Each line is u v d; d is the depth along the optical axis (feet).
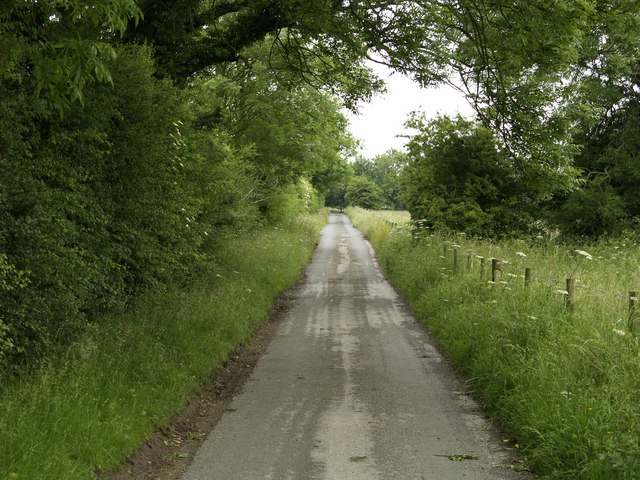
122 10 18.03
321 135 97.25
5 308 20.84
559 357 23.09
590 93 78.59
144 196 32.94
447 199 79.46
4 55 18.86
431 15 46.93
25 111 23.20
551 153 58.49
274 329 43.37
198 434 22.06
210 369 29.48
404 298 58.29
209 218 48.52
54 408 18.40
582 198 82.48
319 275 77.92
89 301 28.17
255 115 87.35
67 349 23.43
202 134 45.09
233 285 46.96
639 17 44.57
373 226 150.82
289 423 22.99
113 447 18.25
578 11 37.32
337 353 35.60
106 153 30.19
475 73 50.14
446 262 55.77
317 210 284.20
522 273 42.11
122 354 25.46
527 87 52.44
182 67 46.93
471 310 36.37
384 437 21.34
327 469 18.42
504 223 79.46
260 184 103.24
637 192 84.28
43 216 23.13
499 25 42.27
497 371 25.98
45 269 22.48
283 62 65.87
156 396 23.38
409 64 49.96
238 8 47.88
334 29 46.42
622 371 20.18
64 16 24.62
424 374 30.63
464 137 80.18
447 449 20.12
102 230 29.48
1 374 20.08
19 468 14.97
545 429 19.25
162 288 35.76
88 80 25.94
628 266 44.32
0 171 21.56
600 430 17.16
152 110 33.27
